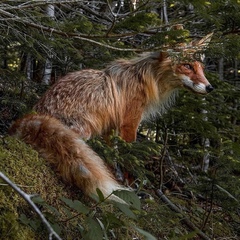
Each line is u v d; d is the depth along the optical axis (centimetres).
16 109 839
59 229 404
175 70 750
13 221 380
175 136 877
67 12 1004
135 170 611
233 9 535
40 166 473
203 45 580
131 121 741
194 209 739
